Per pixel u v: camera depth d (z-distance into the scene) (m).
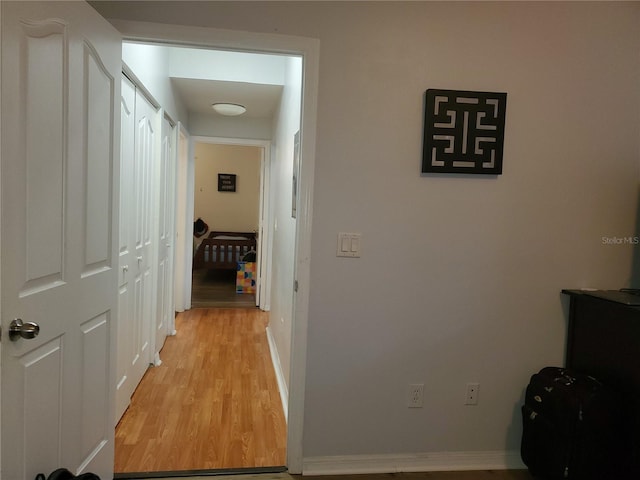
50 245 1.34
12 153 1.15
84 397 1.60
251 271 6.06
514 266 2.09
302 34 1.89
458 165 1.99
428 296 2.04
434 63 1.97
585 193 2.10
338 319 2.00
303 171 1.92
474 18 1.98
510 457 2.15
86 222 1.56
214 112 4.82
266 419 2.52
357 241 1.98
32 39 1.21
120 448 2.16
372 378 2.04
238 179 7.95
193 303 5.38
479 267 2.06
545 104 2.04
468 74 1.99
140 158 2.75
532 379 2.01
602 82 2.07
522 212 2.07
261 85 3.67
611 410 1.74
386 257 2.01
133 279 2.66
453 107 1.96
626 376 1.77
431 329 2.06
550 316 2.13
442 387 2.09
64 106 1.39
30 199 1.23
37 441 1.31
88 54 1.53
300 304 1.96
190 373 3.17
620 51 2.07
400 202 2.00
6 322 1.15
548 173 2.07
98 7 1.76
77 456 1.57
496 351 2.11
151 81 2.87
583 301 2.01
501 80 2.01
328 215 1.96
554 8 2.02
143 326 3.04
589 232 2.12
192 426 2.40
